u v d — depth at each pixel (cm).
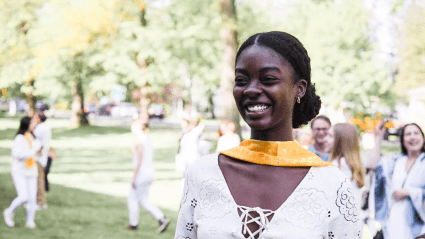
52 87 2633
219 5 1329
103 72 2516
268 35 133
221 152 142
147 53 1927
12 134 2594
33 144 783
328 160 461
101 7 1800
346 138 440
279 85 129
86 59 2344
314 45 2047
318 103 146
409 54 3078
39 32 2100
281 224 124
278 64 129
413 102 2280
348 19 2058
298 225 123
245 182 132
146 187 674
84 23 1831
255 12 1748
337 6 2098
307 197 126
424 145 430
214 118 5094
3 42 1988
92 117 4488
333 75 2016
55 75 2547
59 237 627
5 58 1967
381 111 2080
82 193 966
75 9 1834
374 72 2019
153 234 661
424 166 423
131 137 2561
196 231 141
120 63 2167
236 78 135
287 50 131
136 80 2244
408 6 3098
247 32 1398
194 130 788
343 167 439
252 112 131
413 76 3008
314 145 488
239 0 1631
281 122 134
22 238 613
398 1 3086
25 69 2442
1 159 1540
